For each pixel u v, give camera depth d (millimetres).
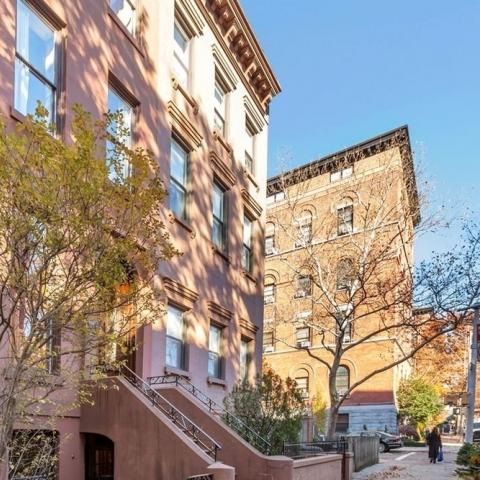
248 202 17641
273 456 10242
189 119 13719
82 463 8914
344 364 33625
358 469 17969
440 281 18000
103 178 4949
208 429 10297
